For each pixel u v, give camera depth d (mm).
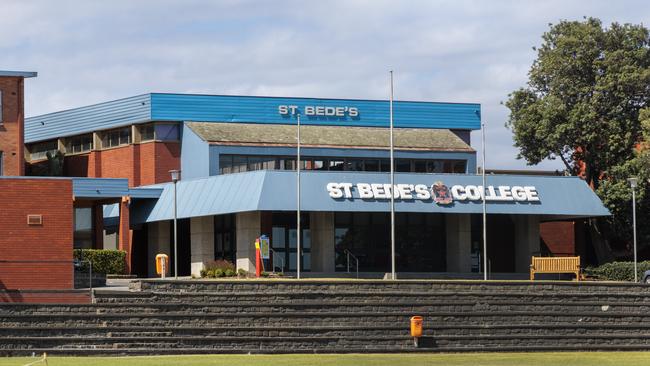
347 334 59781
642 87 94688
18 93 84062
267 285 62594
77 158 106750
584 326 63344
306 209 83375
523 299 65562
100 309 58469
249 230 84375
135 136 100875
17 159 83562
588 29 96188
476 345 60812
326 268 86750
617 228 96188
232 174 86375
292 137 97250
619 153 96250
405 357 56781
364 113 107188
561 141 96812
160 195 92125
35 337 55500
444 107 109312
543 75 98250
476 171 99688
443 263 92188
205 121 100875
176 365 50250
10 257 64750
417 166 98125
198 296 61125
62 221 65625
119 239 90562
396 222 91000
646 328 64312
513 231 94500
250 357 55031
